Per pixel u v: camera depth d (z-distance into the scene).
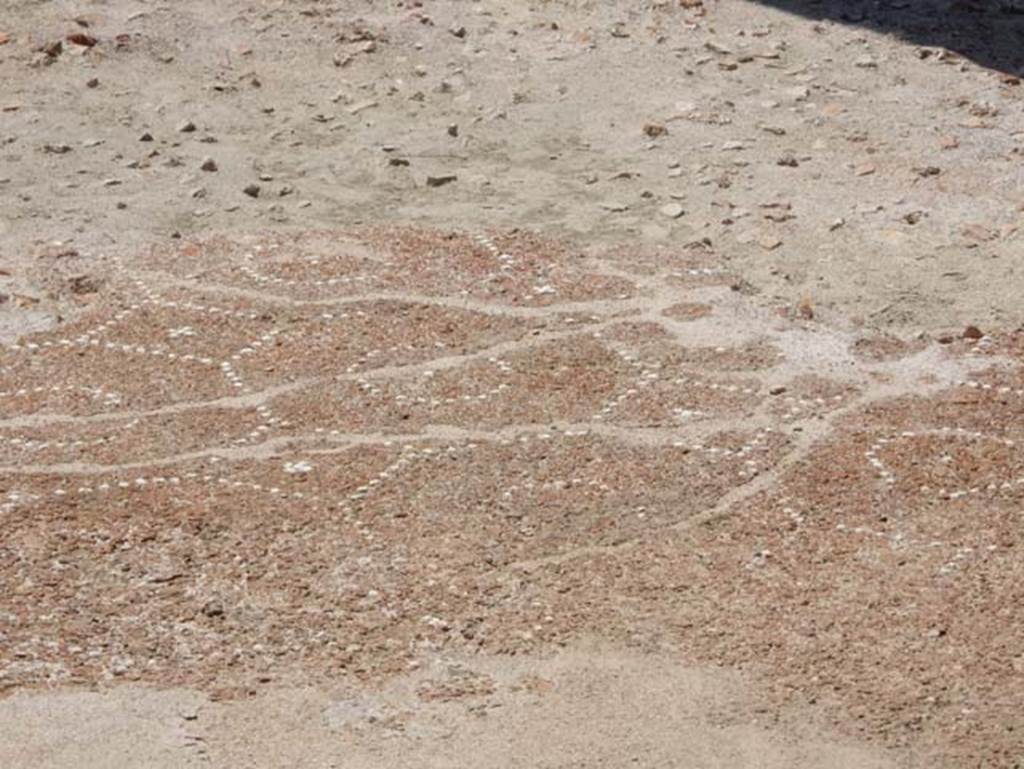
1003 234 10.23
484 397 8.43
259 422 8.21
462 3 13.51
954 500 7.57
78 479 7.68
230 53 12.63
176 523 7.32
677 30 13.06
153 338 8.98
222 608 6.72
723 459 7.90
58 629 6.56
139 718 6.05
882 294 9.55
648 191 10.74
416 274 9.69
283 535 7.25
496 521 7.38
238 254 9.92
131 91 12.05
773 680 6.31
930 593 6.86
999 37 13.09
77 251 9.91
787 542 7.24
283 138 11.48
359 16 13.25
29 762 5.82
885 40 12.98
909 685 6.27
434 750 5.92
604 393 8.48
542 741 5.98
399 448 7.97
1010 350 8.95
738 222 10.36
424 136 11.52
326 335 9.02
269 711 6.11
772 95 12.09
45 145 11.27
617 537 7.26
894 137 11.49
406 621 6.65
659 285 9.60
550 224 10.34
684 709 6.15
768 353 8.88
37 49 12.49
